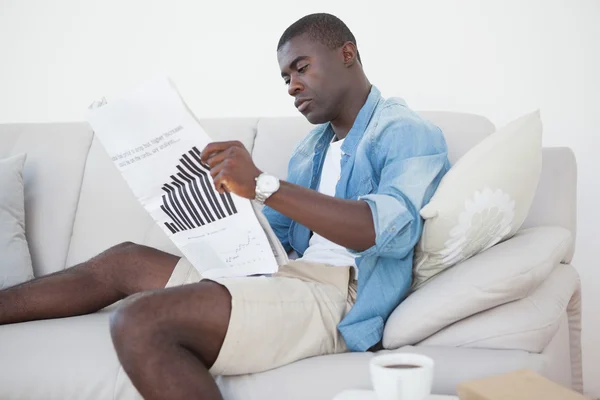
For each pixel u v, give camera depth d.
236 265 1.31
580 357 1.54
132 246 1.48
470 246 1.26
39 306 1.40
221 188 1.15
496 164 1.23
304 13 2.38
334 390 1.06
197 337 1.09
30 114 2.62
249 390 1.11
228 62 2.45
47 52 2.60
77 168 1.84
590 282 2.10
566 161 1.55
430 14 2.25
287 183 1.17
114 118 1.22
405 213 1.18
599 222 2.10
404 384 0.83
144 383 1.02
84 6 2.56
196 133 1.18
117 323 1.04
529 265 1.15
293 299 1.19
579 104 2.12
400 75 2.29
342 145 1.44
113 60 2.54
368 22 2.32
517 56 2.17
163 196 1.29
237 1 2.44
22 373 1.20
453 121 1.64
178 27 2.49
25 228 1.77
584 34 2.10
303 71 1.44
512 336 1.10
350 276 1.34
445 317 1.14
